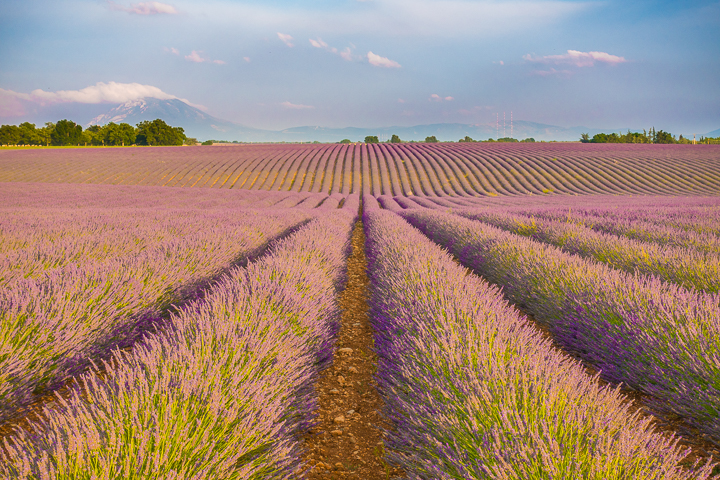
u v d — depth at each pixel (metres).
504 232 8.50
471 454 1.74
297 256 5.92
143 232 8.68
